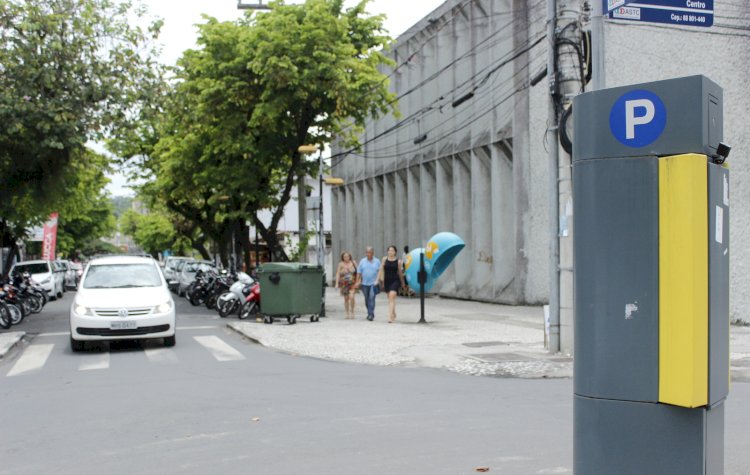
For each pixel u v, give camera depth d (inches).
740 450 246.2
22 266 1301.7
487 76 874.1
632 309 151.4
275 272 703.7
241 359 489.7
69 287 1777.8
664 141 149.5
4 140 739.4
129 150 1429.6
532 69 874.1
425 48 1147.9
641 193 150.9
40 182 837.8
